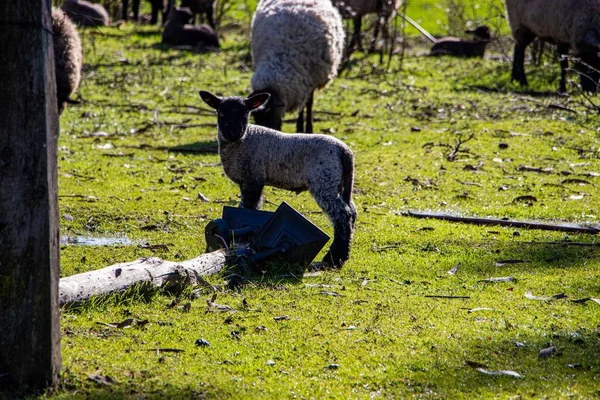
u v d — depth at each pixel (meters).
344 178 19.30
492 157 30.77
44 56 11.66
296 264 18.42
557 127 35.06
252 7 79.94
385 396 12.50
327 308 16.22
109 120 37.16
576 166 29.39
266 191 25.83
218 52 55.25
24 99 11.58
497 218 23.42
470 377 13.14
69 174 28.03
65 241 20.94
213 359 13.77
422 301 16.75
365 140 33.91
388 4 51.66
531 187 26.89
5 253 11.77
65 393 12.30
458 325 15.39
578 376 13.19
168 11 63.75
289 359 13.83
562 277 18.22
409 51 58.00
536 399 12.37
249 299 16.66
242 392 12.57
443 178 28.12
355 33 52.28
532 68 48.94
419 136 34.38
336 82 46.12
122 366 13.30
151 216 23.38
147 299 16.31
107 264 18.70
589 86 40.91
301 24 31.16
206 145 33.00
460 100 41.62
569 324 15.41
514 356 13.98
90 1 65.19
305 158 19.23
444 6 87.38
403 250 20.42
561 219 23.34
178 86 44.44
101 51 52.56
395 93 43.47
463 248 20.56
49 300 12.12
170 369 13.31
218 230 18.59
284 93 30.83
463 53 55.22
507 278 18.06
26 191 11.73
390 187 27.08
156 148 32.34
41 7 11.58
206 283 17.11
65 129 35.31
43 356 12.22
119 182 27.23
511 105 39.88
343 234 18.88
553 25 41.22
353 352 14.12
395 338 14.72
